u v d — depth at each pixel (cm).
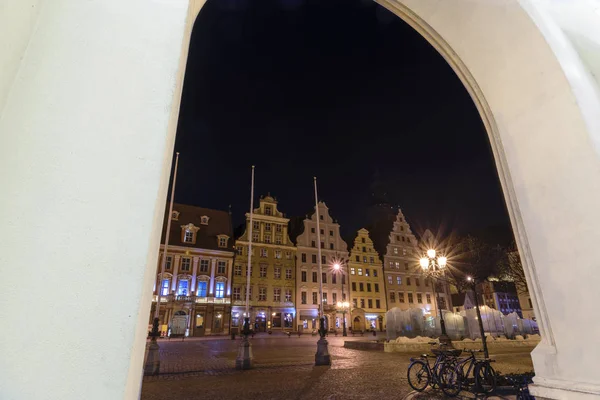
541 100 199
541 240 193
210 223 3681
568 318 172
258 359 1247
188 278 3253
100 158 84
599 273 160
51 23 95
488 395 579
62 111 85
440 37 258
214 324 3244
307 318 3638
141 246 79
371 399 602
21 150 79
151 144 90
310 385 732
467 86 257
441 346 807
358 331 3853
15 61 84
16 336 66
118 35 100
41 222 75
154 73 99
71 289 72
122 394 67
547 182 192
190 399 616
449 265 1287
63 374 66
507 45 215
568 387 160
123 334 71
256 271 3575
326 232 4053
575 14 234
